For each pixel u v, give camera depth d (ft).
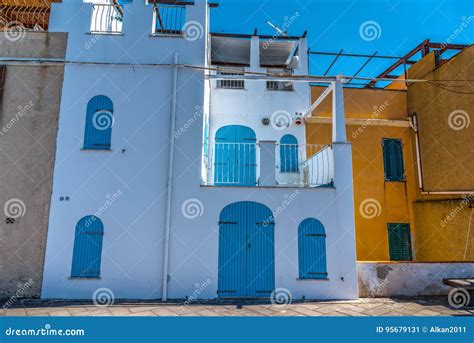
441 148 44.50
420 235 46.85
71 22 35.78
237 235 32.81
